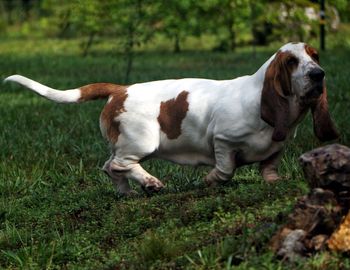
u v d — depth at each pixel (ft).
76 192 29.81
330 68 60.54
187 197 24.97
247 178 27.37
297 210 19.93
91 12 74.84
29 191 31.50
